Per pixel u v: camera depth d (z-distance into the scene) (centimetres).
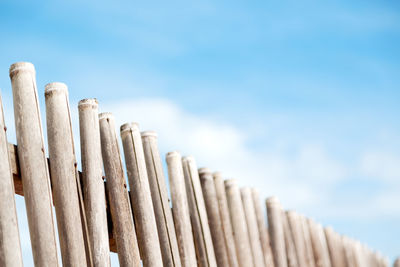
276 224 435
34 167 229
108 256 250
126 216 272
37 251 222
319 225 543
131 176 293
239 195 394
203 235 338
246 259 376
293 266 441
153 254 284
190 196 345
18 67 238
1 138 219
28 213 226
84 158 259
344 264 588
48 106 248
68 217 236
